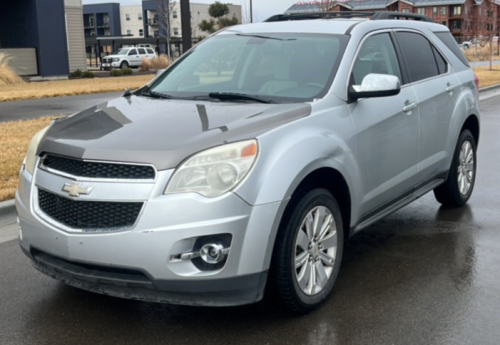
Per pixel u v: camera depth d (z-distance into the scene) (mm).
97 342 3719
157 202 3408
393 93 4422
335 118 4273
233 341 3705
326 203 4086
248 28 5559
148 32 99812
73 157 3674
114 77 30906
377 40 5156
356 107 4512
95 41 66625
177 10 77750
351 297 4324
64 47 30219
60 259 3766
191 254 3436
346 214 4465
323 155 3949
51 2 29531
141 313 4102
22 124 11789
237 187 3479
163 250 3398
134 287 3539
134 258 3439
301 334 3787
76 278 3672
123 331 3857
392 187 4973
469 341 3701
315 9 38406
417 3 83562
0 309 4176
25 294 4426
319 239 4086
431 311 4109
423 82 5520
